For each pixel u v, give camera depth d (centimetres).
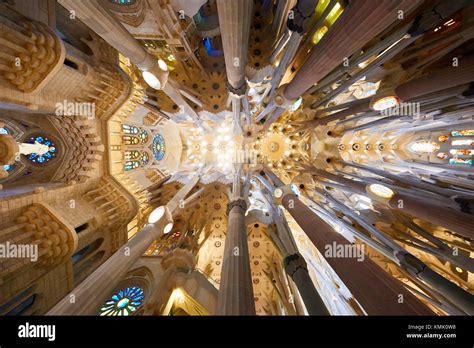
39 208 1043
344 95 1702
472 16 766
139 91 1562
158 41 1716
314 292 696
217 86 1967
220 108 1912
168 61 1922
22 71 906
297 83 1053
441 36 882
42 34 928
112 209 1420
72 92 1198
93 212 1312
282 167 2022
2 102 902
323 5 1221
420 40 960
